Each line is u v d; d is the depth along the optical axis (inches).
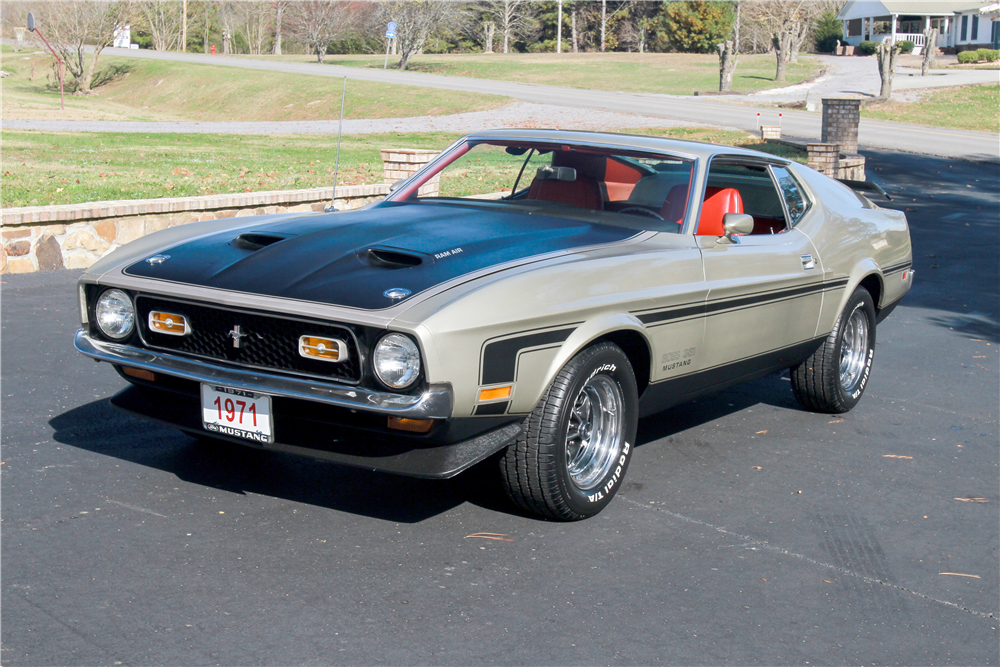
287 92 1950.1
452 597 124.2
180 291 138.3
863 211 229.1
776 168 205.3
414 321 123.7
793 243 195.8
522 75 2484.0
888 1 3014.3
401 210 176.6
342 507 153.3
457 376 125.7
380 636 113.4
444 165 195.3
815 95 1886.1
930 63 2469.2
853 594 132.1
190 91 2110.0
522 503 148.7
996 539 154.2
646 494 166.2
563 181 181.5
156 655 106.7
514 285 133.8
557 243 154.4
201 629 112.8
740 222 170.7
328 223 163.2
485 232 157.4
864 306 223.1
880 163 1038.4
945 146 1213.7
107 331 148.0
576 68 2650.1
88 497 152.0
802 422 217.8
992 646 119.8
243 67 2432.3
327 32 2824.8
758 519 157.5
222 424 139.3
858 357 227.3
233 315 135.3
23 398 203.5
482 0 3597.4
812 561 142.2
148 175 648.4
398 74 2316.7
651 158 179.5
